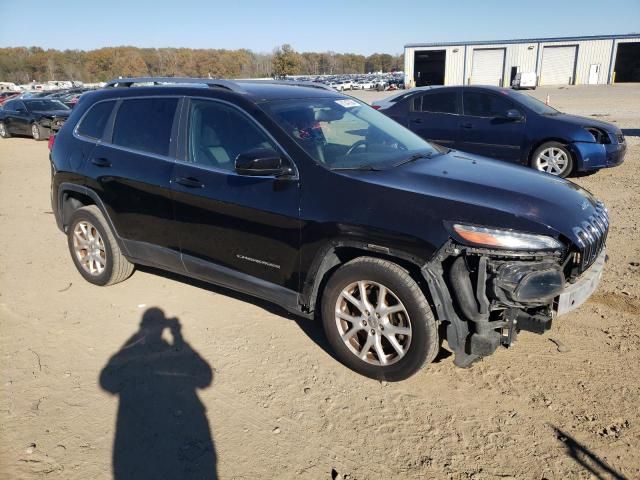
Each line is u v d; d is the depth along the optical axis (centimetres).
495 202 308
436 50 5853
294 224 342
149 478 265
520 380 336
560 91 4191
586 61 5388
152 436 295
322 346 384
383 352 331
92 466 273
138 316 436
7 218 763
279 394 329
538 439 285
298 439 290
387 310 322
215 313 438
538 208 310
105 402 325
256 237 362
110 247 471
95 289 493
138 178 424
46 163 1312
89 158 465
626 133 1427
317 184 337
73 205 512
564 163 867
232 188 369
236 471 269
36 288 499
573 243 299
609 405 309
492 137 918
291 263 351
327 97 438
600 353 363
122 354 379
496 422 299
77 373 357
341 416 308
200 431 298
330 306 343
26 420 309
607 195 778
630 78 5759
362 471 267
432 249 296
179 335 403
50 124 1809
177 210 403
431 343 309
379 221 311
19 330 417
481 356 319
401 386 335
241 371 355
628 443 280
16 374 357
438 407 313
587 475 260
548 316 299
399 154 394
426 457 275
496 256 291
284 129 359
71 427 303
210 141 392
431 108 973
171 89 424
